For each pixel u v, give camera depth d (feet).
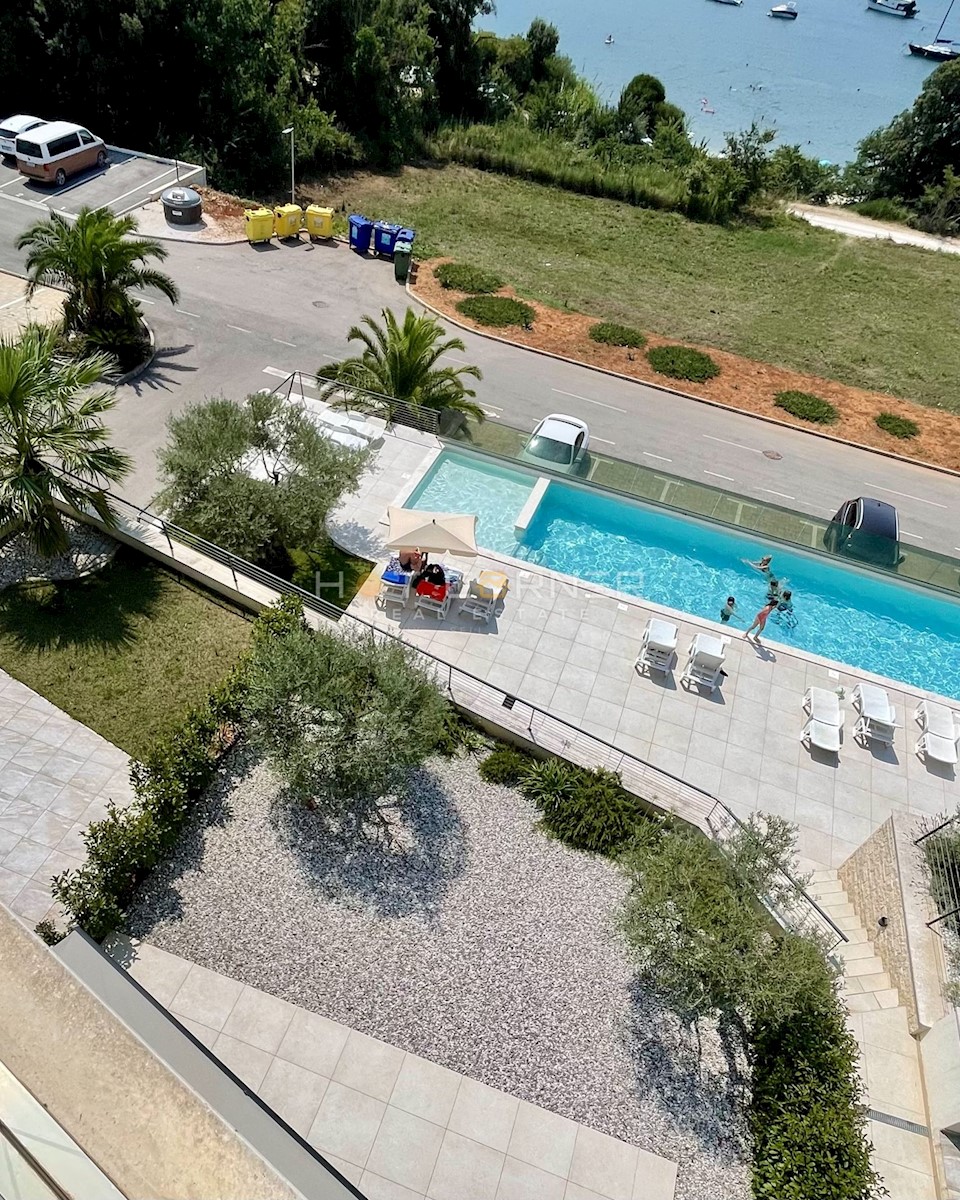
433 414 72.13
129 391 73.77
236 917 39.34
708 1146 34.68
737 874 39.75
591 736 46.03
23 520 50.60
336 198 131.64
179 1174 8.73
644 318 109.70
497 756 48.32
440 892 41.68
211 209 109.19
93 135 114.93
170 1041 13.26
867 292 130.72
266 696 42.42
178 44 120.57
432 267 110.93
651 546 69.77
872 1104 34.76
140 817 39.09
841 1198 31.30
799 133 266.57
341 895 40.83
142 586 54.70
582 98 185.37
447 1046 36.24
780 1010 34.81
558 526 70.18
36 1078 9.29
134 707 47.26
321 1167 11.93
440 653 53.62
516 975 39.04
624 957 40.42
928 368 108.27
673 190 153.38
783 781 49.60
